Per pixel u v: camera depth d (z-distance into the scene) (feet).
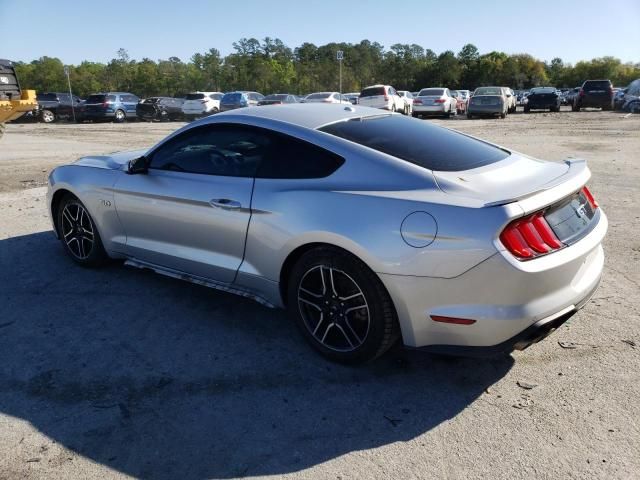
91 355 10.87
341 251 9.62
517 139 47.37
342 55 76.43
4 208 22.85
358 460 7.90
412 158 10.07
